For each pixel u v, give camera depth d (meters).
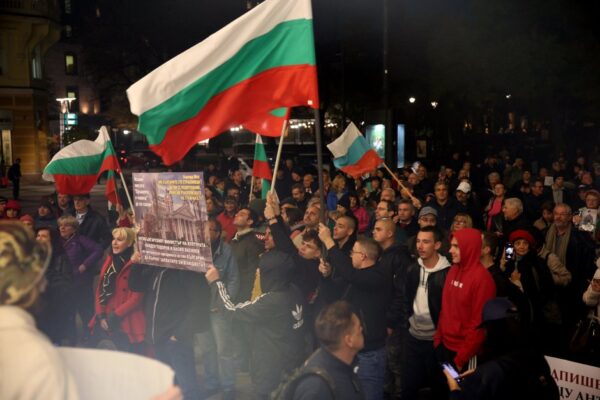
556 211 8.42
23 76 39.47
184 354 6.10
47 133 42.94
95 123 72.19
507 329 3.78
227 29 5.45
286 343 5.36
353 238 6.51
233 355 6.66
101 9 48.75
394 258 5.79
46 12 39.62
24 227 1.61
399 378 6.18
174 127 5.46
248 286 7.29
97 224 9.42
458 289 5.16
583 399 5.30
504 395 3.69
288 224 8.29
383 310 5.46
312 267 6.02
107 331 6.87
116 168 8.97
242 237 7.37
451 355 5.24
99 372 1.51
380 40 34.66
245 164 27.80
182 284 6.04
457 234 5.18
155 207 5.33
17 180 30.62
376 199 13.38
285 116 5.62
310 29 5.48
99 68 48.88
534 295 6.62
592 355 5.88
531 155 35.88
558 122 31.75
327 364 3.43
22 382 1.37
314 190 15.09
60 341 7.07
